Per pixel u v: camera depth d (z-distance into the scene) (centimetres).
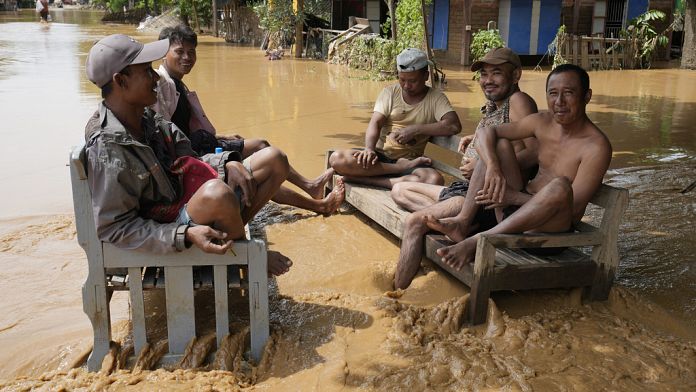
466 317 382
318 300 404
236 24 2858
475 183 412
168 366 340
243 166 391
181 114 517
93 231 330
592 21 2139
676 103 1289
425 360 335
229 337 349
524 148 447
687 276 448
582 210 395
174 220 352
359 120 1062
